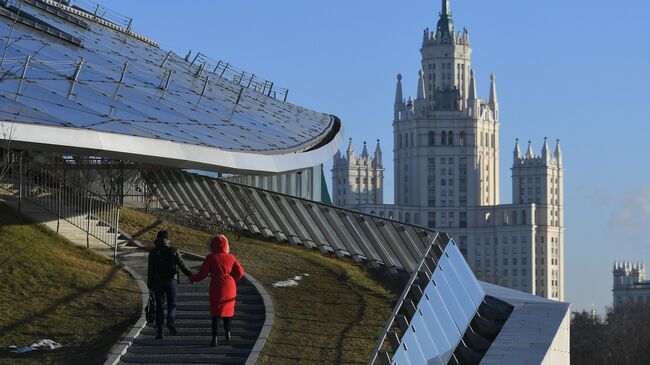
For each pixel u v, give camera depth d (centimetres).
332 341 3238
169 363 2995
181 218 4797
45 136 3353
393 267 4262
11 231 3691
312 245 4734
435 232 4300
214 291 3055
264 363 2978
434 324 3497
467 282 4228
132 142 3578
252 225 4903
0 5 4688
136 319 3247
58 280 3459
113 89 4216
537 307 4341
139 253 4062
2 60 3941
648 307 16888
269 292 3666
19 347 3020
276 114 5531
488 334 4084
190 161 3766
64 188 4081
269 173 4225
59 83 3953
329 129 5912
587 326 15325
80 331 3148
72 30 5200
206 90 5159
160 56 5816
